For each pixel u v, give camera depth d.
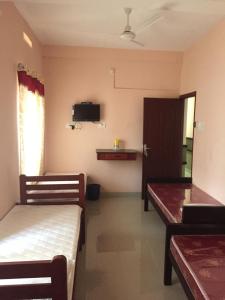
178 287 2.41
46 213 2.73
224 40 3.34
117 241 3.27
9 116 2.74
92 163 5.02
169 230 2.42
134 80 4.93
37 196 3.04
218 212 2.54
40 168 4.03
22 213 2.72
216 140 3.53
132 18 3.38
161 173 5.03
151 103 4.88
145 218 4.02
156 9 2.95
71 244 2.09
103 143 5.00
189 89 4.58
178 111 4.96
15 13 2.95
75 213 2.76
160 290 2.37
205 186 3.88
